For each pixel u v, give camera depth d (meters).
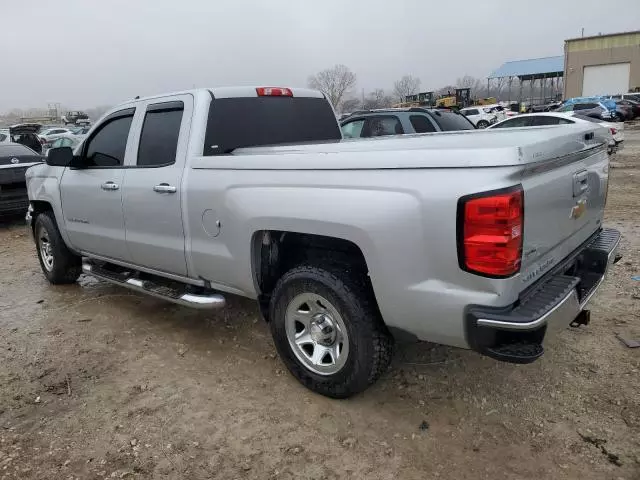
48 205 5.78
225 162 3.64
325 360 3.41
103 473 2.86
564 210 3.09
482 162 2.53
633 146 20.12
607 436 2.96
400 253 2.79
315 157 3.12
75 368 4.02
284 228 3.28
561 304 2.73
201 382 3.75
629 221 7.95
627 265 5.71
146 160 4.35
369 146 3.29
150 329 4.70
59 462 2.96
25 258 7.56
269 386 3.66
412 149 2.79
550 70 65.69
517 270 2.61
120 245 4.68
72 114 54.56
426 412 3.28
